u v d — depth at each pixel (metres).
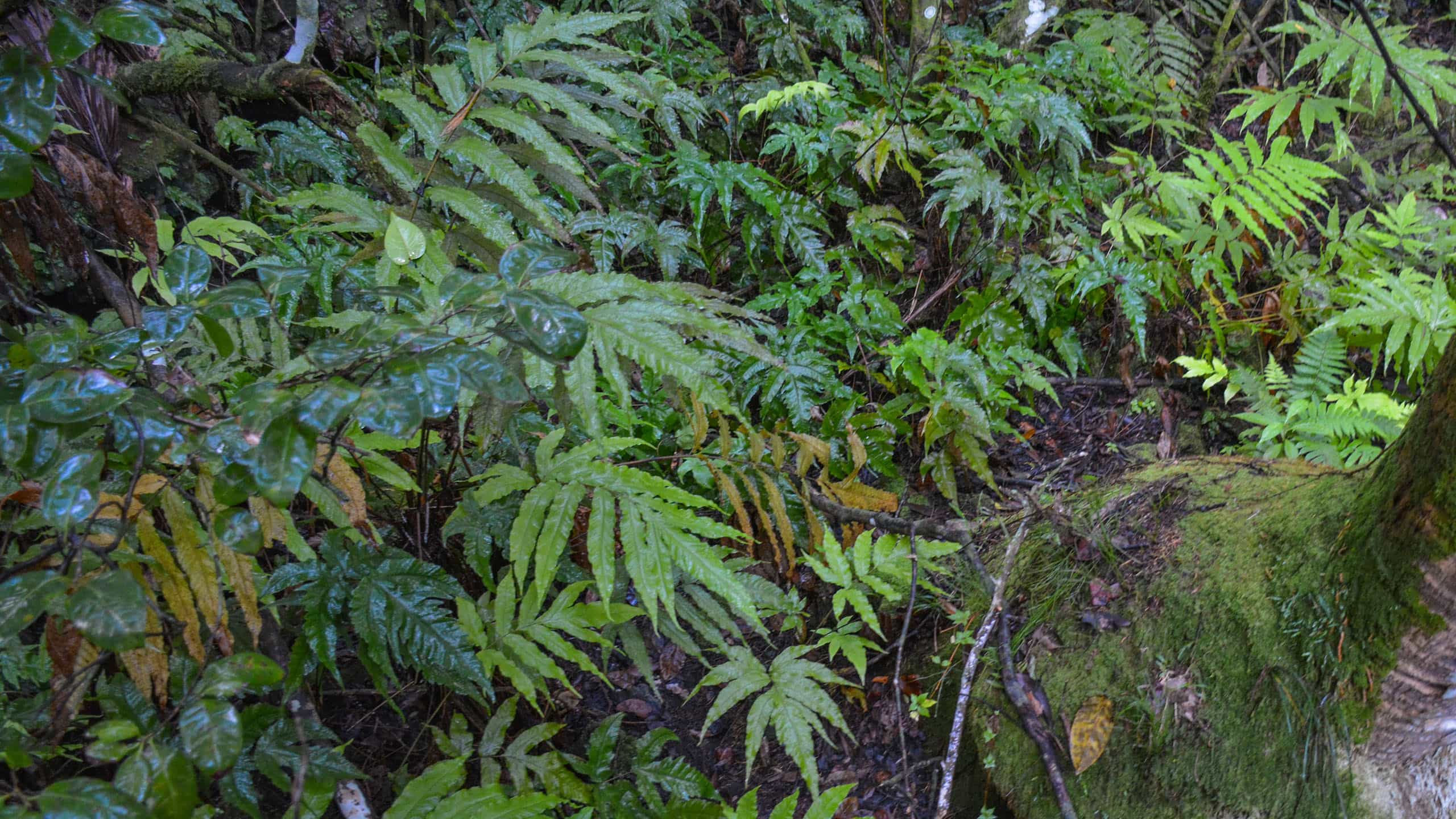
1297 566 2.09
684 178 3.28
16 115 1.17
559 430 1.98
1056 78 4.02
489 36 3.74
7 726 1.28
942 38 4.18
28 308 1.71
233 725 1.05
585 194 1.90
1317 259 3.82
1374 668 1.88
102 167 1.74
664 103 3.38
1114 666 2.25
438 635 1.73
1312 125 3.66
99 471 1.07
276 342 1.91
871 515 2.55
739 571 2.55
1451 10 4.53
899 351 3.01
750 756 2.00
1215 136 3.60
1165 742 2.12
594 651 2.67
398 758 2.17
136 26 1.22
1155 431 3.35
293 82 1.87
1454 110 4.27
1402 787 1.93
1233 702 2.08
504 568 2.15
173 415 1.18
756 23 4.29
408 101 1.82
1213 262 3.41
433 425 2.04
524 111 2.04
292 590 1.93
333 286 2.31
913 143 3.48
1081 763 2.14
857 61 4.16
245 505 1.56
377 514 2.07
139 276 1.89
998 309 3.27
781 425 2.91
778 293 3.33
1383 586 1.83
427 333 1.12
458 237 1.93
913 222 3.97
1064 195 3.62
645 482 1.83
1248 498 2.36
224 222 2.26
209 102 3.07
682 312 1.59
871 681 2.63
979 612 2.53
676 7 4.08
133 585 1.01
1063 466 3.19
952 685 2.49
